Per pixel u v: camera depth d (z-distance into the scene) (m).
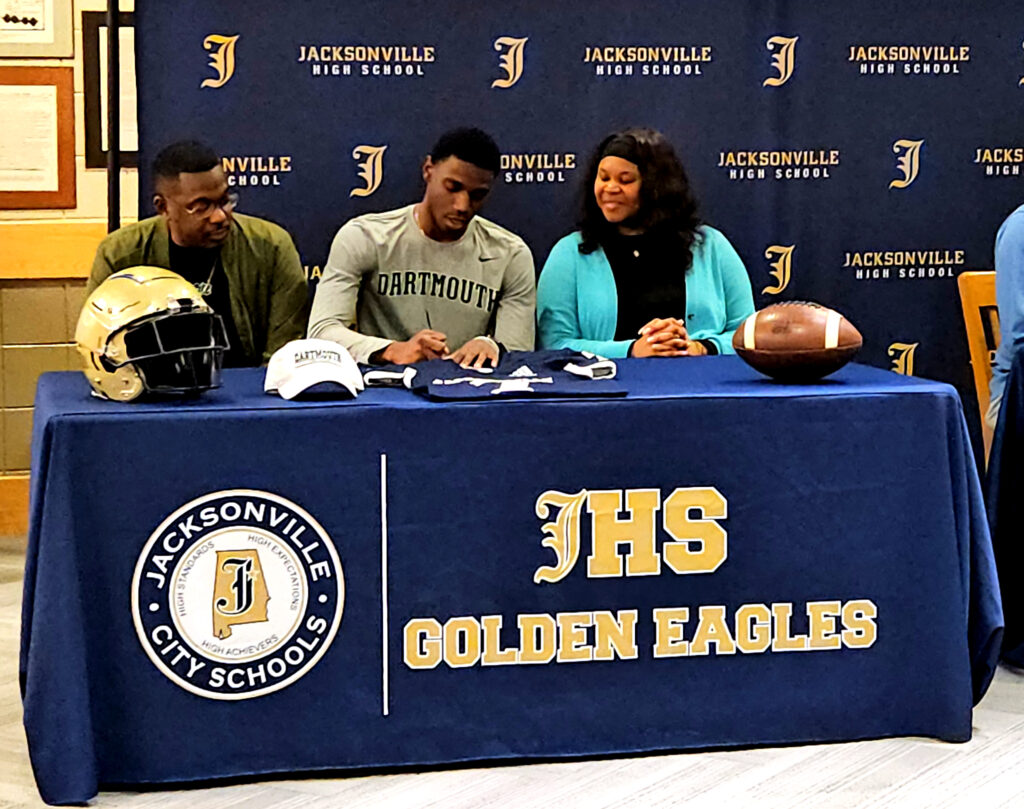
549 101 3.68
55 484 2.22
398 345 3.17
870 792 2.32
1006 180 3.90
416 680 2.40
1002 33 3.83
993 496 3.01
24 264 4.21
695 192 3.77
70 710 2.22
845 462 2.48
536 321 3.63
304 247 3.66
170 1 3.52
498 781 2.38
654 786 2.35
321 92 3.61
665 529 2.44
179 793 2.34
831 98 3.79
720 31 3.72
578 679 2.45
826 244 3.84
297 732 2.37
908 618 2.53
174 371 2.33
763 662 2.50
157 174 3.53
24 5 4.07
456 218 3.45
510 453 2.38
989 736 2.59
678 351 3.30
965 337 3.93
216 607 2.31
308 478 2.32
